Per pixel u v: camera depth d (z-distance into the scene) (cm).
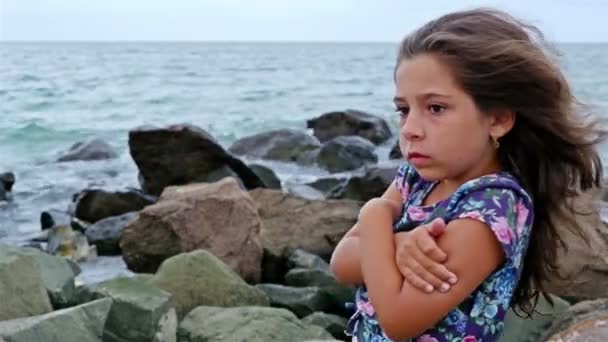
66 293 662
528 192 208
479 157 204
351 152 1741
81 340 529
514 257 199
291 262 901
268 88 4219
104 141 2012
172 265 709
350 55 11012
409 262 196
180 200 936
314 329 604
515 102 200
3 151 2111
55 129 2462
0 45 19150
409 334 196
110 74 5425
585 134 210
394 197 227
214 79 4997
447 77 198
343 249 228
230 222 927
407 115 207
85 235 1087
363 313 220
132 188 1382
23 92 3769
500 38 199
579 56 8350
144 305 581
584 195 238
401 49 211
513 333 554
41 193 1504
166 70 6128
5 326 510
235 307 645
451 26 204
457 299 193
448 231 197
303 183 1530
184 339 601
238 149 1888
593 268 671
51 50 13112
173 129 1337
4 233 1202
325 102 3512
